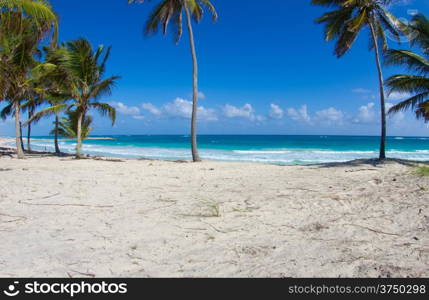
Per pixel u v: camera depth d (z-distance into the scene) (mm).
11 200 5066
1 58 11531
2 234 3400
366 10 11844
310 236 3289
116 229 3607
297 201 4902
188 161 14578
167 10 13586
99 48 14711
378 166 9672
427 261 2578
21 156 14773
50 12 8023
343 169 9203
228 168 10797
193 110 14289
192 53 14227
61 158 15539
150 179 7824
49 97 14695
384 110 11984
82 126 20422
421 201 4473
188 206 4742
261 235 3359
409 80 10781
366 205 4520
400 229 3432
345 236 3256
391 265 2520
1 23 8383
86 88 14664
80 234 3420
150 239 3266
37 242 3156
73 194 5652
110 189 6242
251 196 5418
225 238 3281
